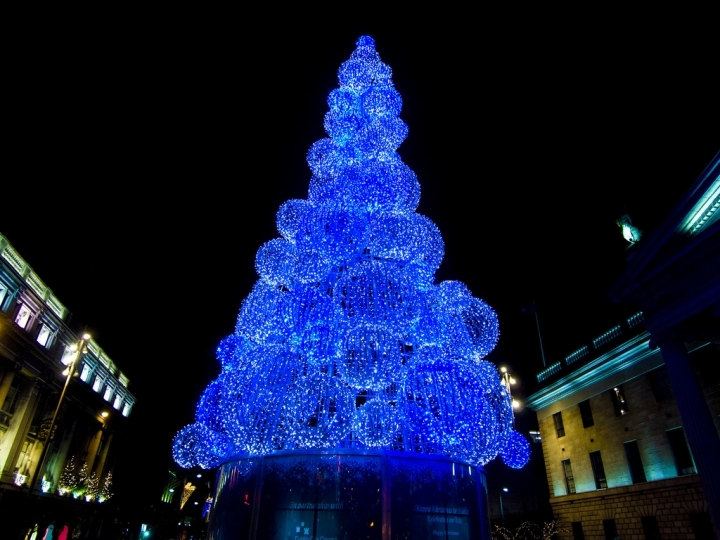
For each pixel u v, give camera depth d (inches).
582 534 856.3
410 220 450.9
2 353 927.0
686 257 498.6
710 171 469.1
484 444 384.5
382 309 371.9
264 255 466.9
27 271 1012.5
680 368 494.6
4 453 969.5
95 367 1409.9
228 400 383.9
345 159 508.7
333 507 371.6
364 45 583.8
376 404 365.7
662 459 716.0
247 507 391.2
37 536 1111.0
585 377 896.9
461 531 393.4
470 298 456.4
